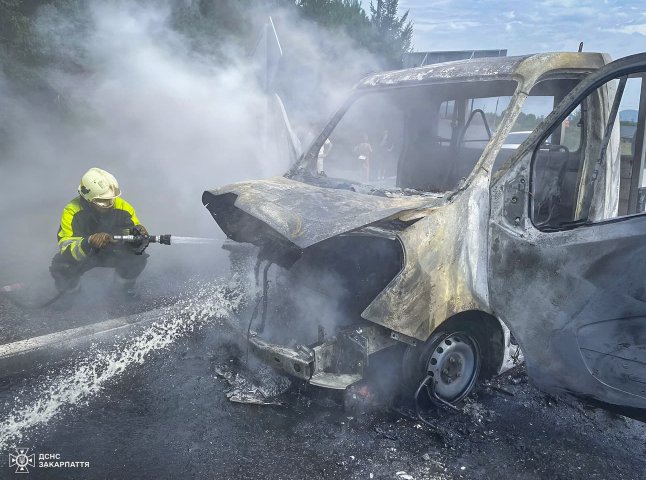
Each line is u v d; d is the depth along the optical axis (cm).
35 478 234
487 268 278
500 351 299
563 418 294
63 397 301
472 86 351
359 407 286
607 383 248
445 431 274
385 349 286
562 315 256
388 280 274
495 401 306
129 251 392
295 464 247
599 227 243
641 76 353
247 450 257
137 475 238
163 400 299
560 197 338
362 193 324
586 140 321
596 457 261
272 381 310
